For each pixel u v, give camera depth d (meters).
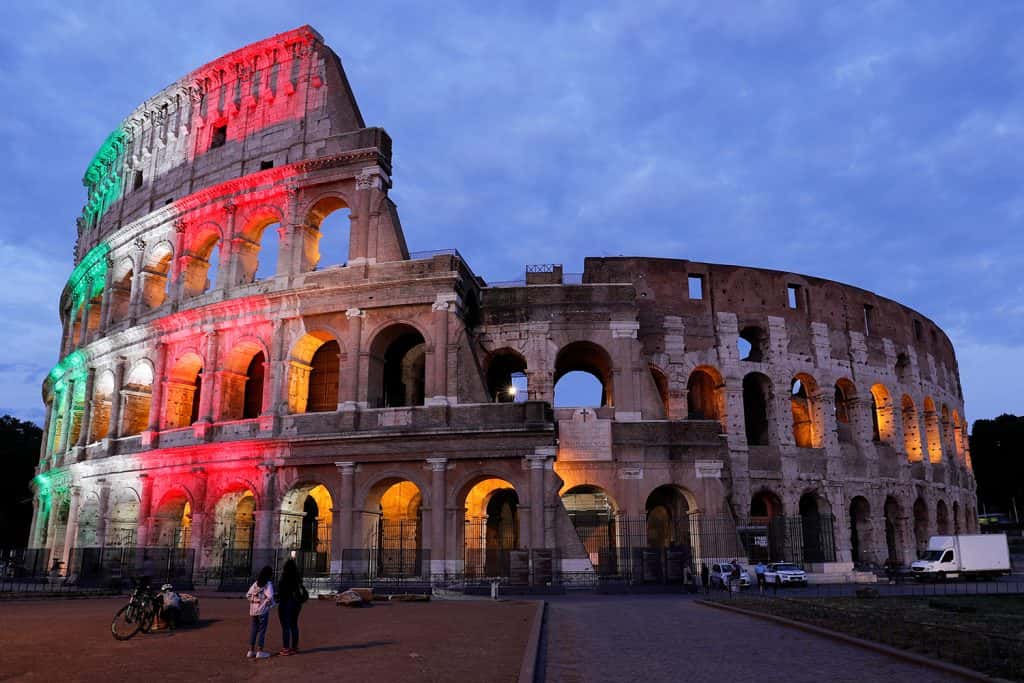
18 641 23.36
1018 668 17.00
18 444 98.62
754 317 68.62
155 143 68.06
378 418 51.38
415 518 58.09
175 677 17.00
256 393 60.06
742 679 16.98
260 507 51.50
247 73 63.25
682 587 46.97
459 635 24.22
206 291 58.84
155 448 57.25
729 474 63.47
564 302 57.78
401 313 52.88
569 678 17.12
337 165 56.53
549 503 47.81
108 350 64.38
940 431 80.50
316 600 41.19
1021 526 124.38
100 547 55.66
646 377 56.66
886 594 43.34
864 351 73.88
